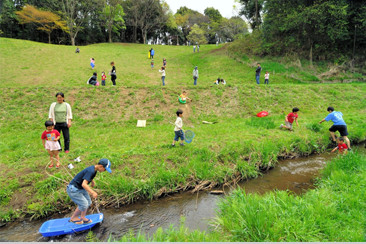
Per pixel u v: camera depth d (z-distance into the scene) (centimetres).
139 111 1142
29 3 3991
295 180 656
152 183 584
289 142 839
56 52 2684
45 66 2134
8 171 594
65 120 680
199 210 529
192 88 1377
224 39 5775
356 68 2102
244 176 678
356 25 2053
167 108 1191
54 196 522
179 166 657
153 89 1302
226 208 487
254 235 388
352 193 504
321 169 706
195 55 3103
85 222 457
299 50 2350
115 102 1177
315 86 1566
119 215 509
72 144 782
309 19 2027
